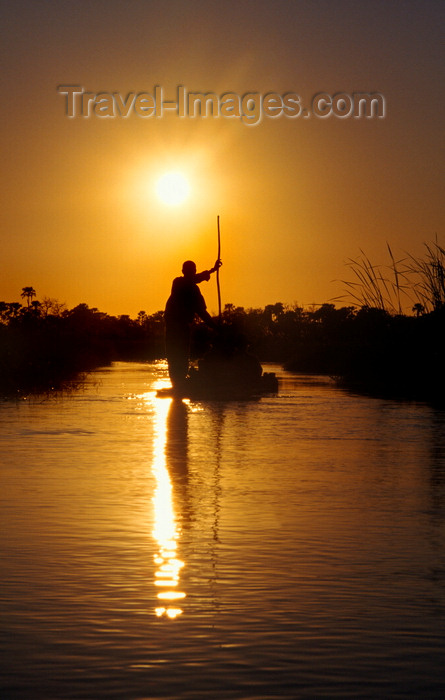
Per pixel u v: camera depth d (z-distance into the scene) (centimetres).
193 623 955
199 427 2828
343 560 1201
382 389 4875
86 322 9975
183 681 811
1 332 6069
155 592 1059
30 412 3359
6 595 1044
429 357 5109
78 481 1777
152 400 4047
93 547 1255
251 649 886
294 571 1148
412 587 1084
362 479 1825
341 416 3222
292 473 1900
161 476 1845
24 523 1398
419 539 1318
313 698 779
